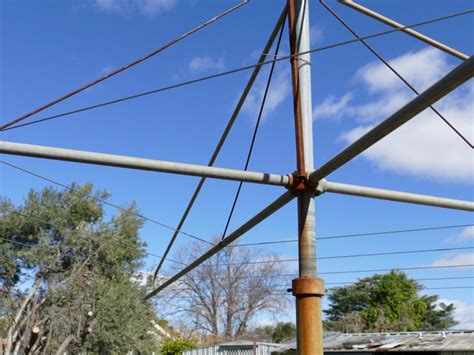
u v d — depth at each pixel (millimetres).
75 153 5445
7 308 29250
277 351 22156
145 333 32719
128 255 35000
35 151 5332
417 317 52000
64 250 33125
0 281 31812
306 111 6395
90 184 35594
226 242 8227
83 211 34781
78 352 23281
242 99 7934
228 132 8336
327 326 53656
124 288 31906
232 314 49406
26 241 34156
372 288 56406
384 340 18797
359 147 5195
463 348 15477
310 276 5734
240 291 50000
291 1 6723
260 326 54375
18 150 5285
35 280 31203
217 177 5816
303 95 6445
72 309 26953
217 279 49719
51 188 34750
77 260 32906
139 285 34188
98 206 35500
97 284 30078
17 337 25969
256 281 50344
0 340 24375
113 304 30125
